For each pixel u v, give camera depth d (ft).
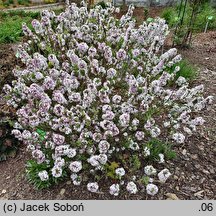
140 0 33.86
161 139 11.02
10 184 10.55
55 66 10.90
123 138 10.17
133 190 8.79
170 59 15.01
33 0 53.36
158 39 11.48
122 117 9.03
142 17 27.45
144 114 10.22
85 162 9.84
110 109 9.25
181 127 11.93
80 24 14.01
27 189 10.16
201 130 12.01
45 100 9.23
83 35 12.41
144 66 11.77
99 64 11.71
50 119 9.75
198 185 9.90
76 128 9.07
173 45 18.99
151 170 8.90
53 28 13.79
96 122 9.70
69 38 12.71
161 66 10.99
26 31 12.96
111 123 8.92
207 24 23.11
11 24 27.66
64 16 13.82
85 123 9.35
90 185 8.84
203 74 15.75
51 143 9.33
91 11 13.66
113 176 9.49
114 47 13.20
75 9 13.79
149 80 10.95
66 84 9.75
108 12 15.03
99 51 12.07
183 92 10.45
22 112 9.44
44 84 9.76
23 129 10.87
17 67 12.40
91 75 11.30
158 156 10.25
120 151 10.36
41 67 10.28
